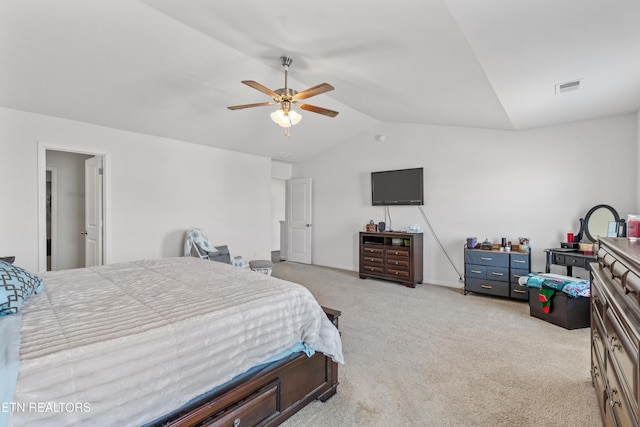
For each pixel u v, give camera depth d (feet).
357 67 9.58
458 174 15.33
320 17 6.96
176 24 8.41
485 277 13.47
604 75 7.58
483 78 8.25
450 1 4.97
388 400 6.23
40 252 11.16
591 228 11.72
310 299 6.08
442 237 15.89
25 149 10.94
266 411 5.11
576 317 9.84
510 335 9.42
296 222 22.68
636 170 11.00
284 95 9.07
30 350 3.48
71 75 9.70
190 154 15.99
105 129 12.96
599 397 5.56
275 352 5.28
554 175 12.76
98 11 7.63
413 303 12.71
